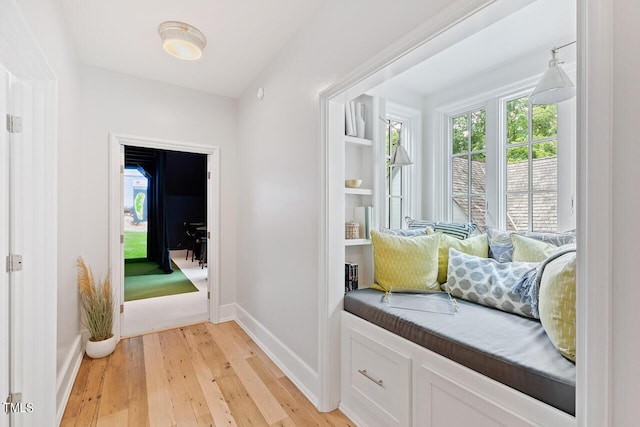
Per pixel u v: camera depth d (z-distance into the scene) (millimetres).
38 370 1577
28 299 1556
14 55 1346
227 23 2076
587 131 763
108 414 1781
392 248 1950
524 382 997
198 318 3408
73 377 2119
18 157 1535
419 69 2365
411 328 1416
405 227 2746
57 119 1693
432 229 2359
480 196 2516
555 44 2004
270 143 2586
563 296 1096
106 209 2748
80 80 2572
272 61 2547
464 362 1180
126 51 2449
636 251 692
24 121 1562
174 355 2537
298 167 2148
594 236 750
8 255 1492
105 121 2738
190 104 3166
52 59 1634
